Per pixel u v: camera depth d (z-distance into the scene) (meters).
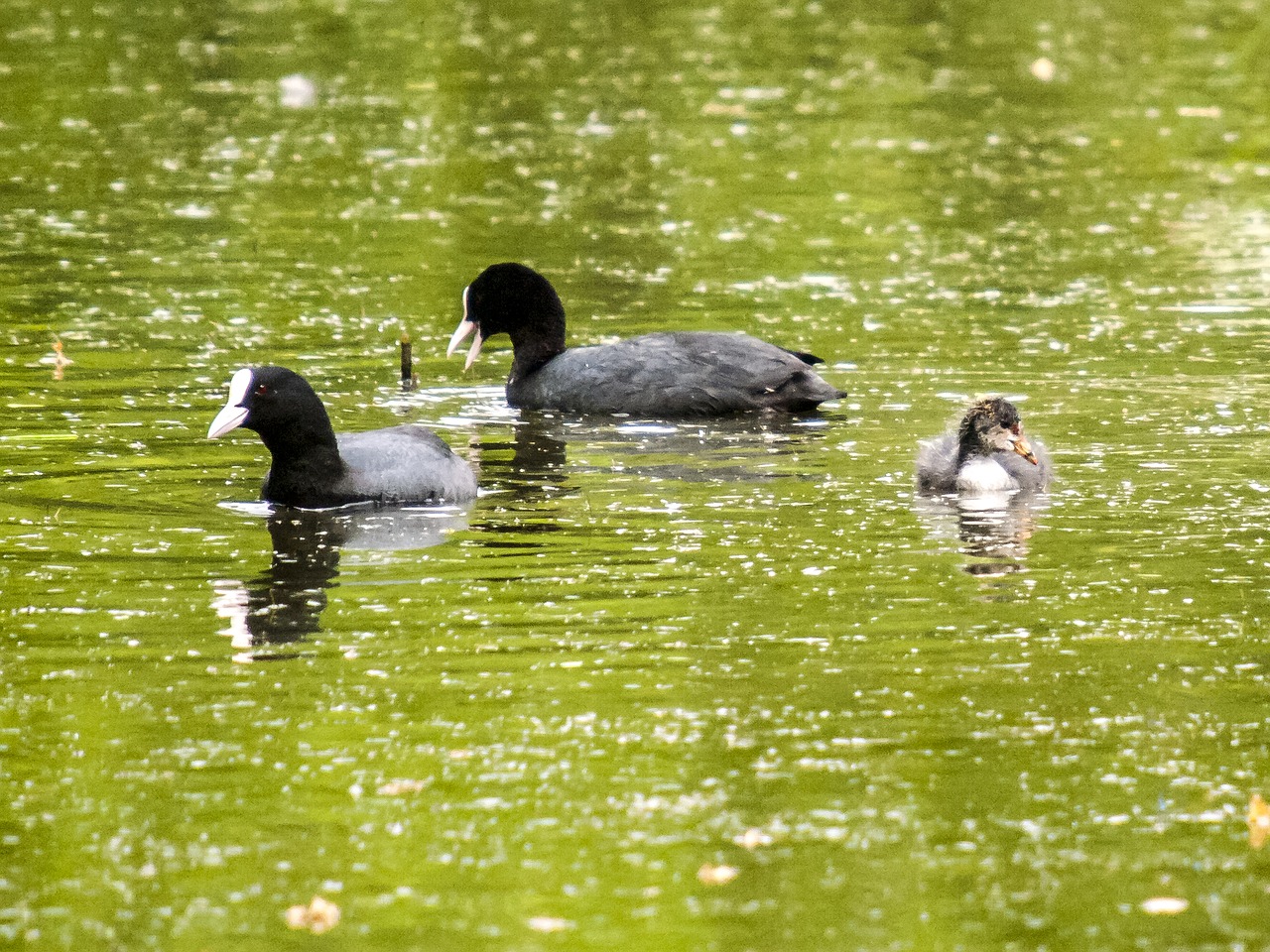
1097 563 13.56
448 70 41.06
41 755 10.27
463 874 8.95
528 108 37.31
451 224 28.22
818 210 29.11
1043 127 35.56
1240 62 41.88
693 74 40.84
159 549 14.16
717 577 13.33
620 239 27.28
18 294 23.84
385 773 10.02
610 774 9.97
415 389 20.23
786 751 10.23
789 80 40.31
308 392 15.41
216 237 27.27
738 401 18.98
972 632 12.08
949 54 43.38
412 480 15.67
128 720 10.73
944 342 21.38
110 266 25.45
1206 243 26.56
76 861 9.09
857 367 20.41
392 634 12.16
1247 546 13.90
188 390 19.48
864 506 15.30
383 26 46.28
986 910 8.57
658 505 15.42
